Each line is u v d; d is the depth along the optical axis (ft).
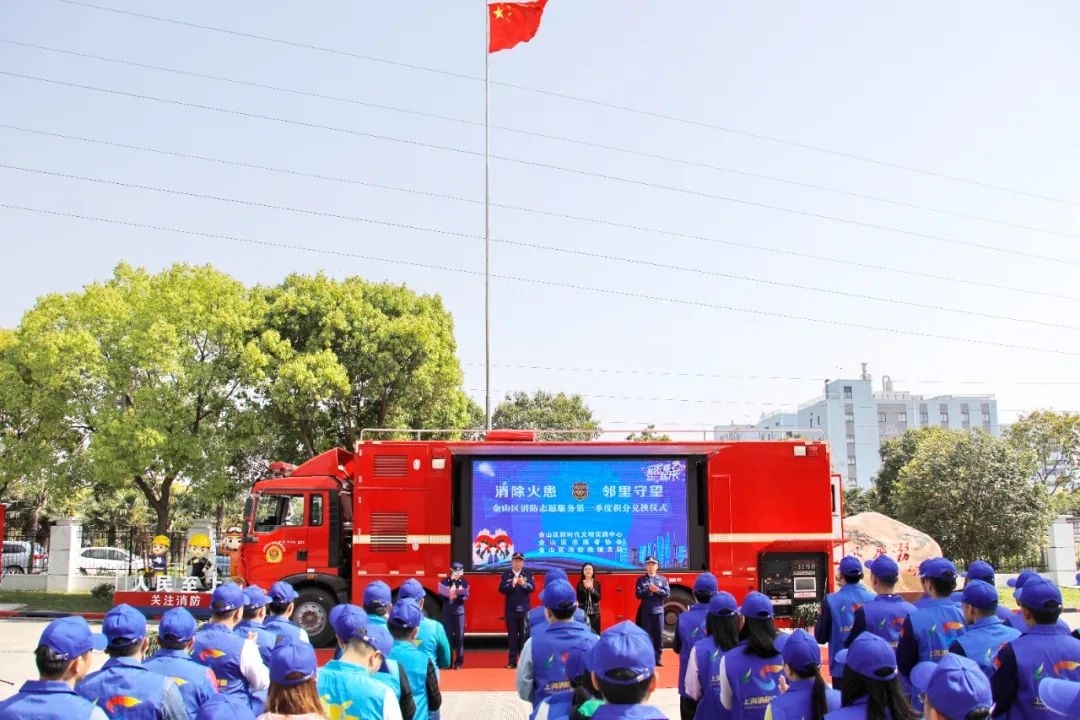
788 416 374.84
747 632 21.43
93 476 98.68
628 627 14.40
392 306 114.62
